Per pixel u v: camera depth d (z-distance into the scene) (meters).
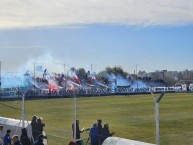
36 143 17.97
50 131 31.75
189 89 132.00
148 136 29.56
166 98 82.50
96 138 21.80
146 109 53.78
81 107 58.56
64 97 90.00
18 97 80.44
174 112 48.59
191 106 58.38
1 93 87.50
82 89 107.88
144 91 120.62
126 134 30.62
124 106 59.91
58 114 47.47
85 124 37.44
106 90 119.62
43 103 68.00
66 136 28.98
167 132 31.05
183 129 32.66
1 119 23.97
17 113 48.38
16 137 17.72
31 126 21.77
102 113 48.56
